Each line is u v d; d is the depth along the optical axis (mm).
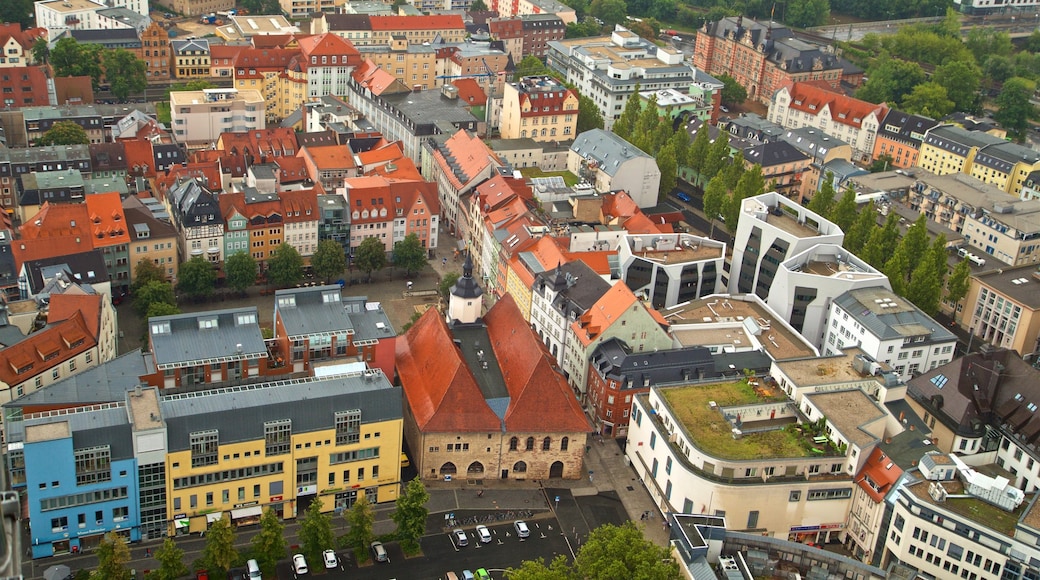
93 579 194375
